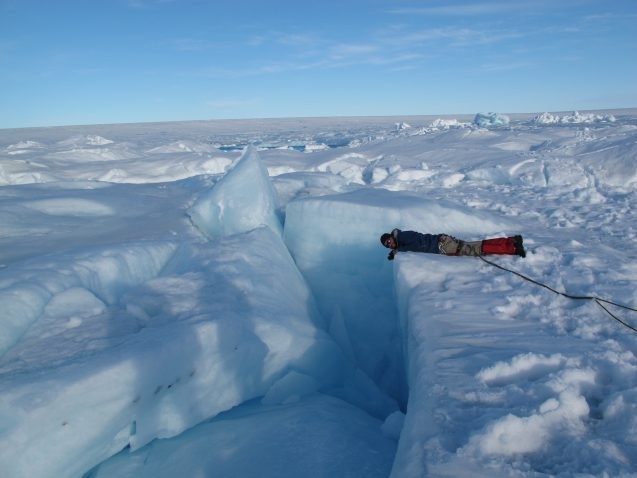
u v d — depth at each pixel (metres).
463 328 3.27
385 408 4.36
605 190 10.02
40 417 2.51
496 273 4.39
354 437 3.31
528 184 11.38
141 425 3.14
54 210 7.95
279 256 5.68
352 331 5.55
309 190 8.72
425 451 2.04
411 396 2.81
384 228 5.74
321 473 2.91
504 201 9.52
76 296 4.06
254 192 6.99
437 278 4.37
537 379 2.54
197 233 7.26
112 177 16.12
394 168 13.62
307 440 3.20
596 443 1.93
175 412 3.29
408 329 3.88
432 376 2.64
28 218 7.34
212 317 3.69
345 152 19.47
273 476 2.88
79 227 7.16
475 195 10.30
